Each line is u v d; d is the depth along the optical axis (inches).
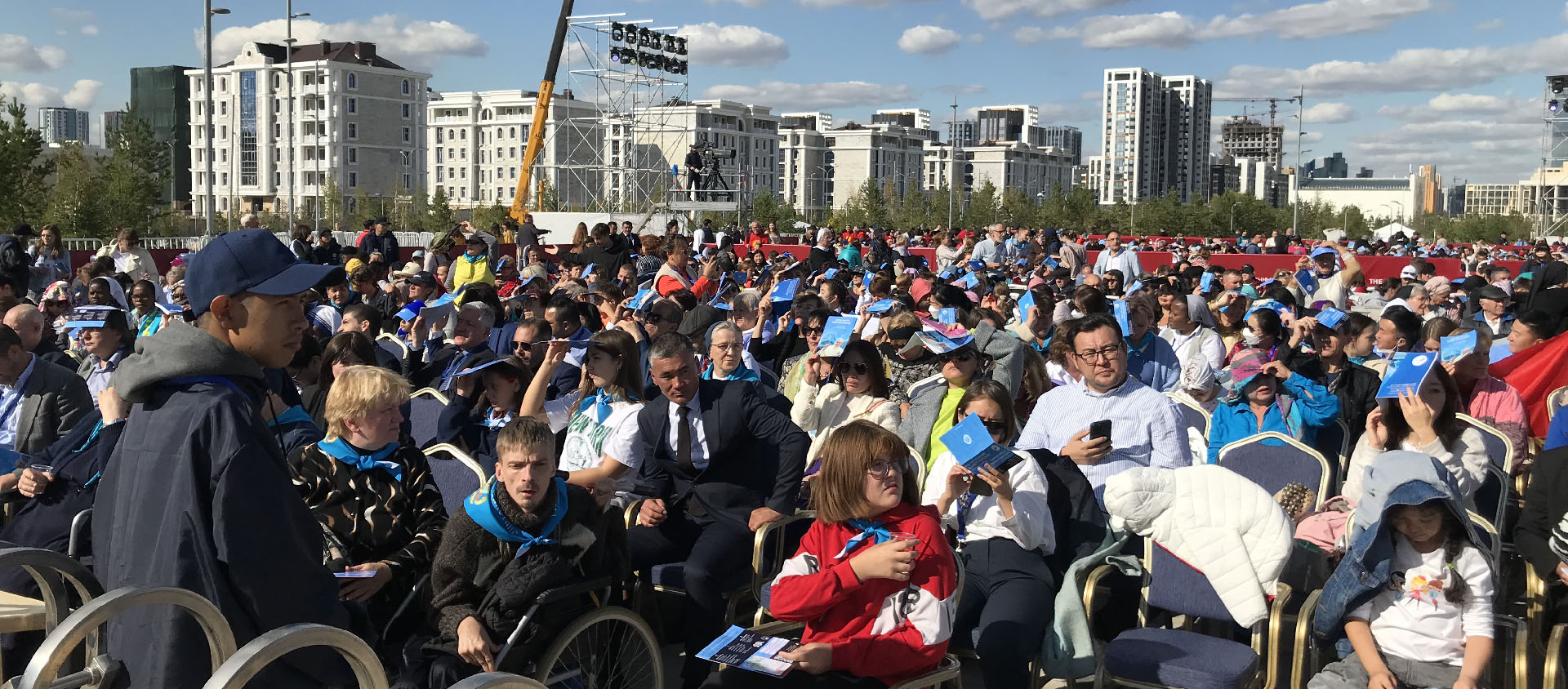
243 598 111.1
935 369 281.7
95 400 296.2
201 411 111.5
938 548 152.3
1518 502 229.6
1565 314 293.9
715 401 210.2
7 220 1375.5
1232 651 170.2
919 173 7721.5
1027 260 922.7
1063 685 206.2
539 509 158.6
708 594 195.5
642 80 2064.5
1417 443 203.3
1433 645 154.9
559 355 226.7
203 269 116.1
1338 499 211.2
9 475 197.3
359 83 5088.6
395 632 165.9
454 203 5723.4
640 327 335.9
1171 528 181.8
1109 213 3430.1
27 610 137.6
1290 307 478.3
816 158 7150.6
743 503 208.2
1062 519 194.9
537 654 160.6
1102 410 216.4
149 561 112.3
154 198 2283.5
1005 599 180.5
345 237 1325.0
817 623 155.0
